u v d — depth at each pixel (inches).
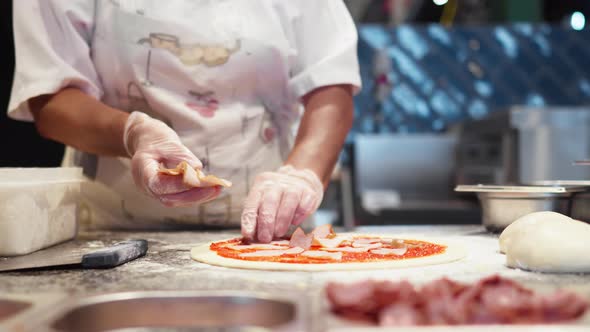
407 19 129.3
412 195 128.4
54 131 53.0
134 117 48.2
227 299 26.6
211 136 55.2
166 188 43.5
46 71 51.8
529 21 132.5
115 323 26.2
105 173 56.2
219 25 54.8
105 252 35.4
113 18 53.9
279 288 28.9
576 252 32.4
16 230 38.9
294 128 61.8
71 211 47.8
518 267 34.2
